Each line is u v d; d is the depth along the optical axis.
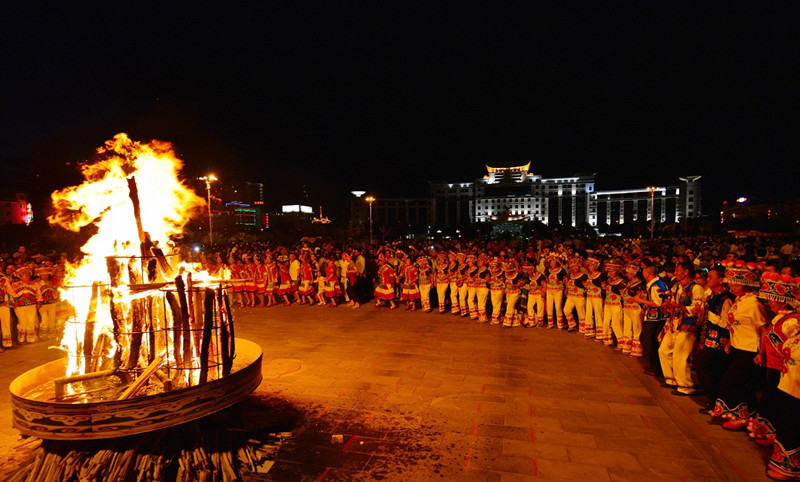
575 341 8.20
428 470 3.75
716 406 4.66
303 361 6.90
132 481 3.38
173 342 4.00
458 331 9.05
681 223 55.50
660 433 4.42
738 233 29.08
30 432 3.18
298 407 5.11
